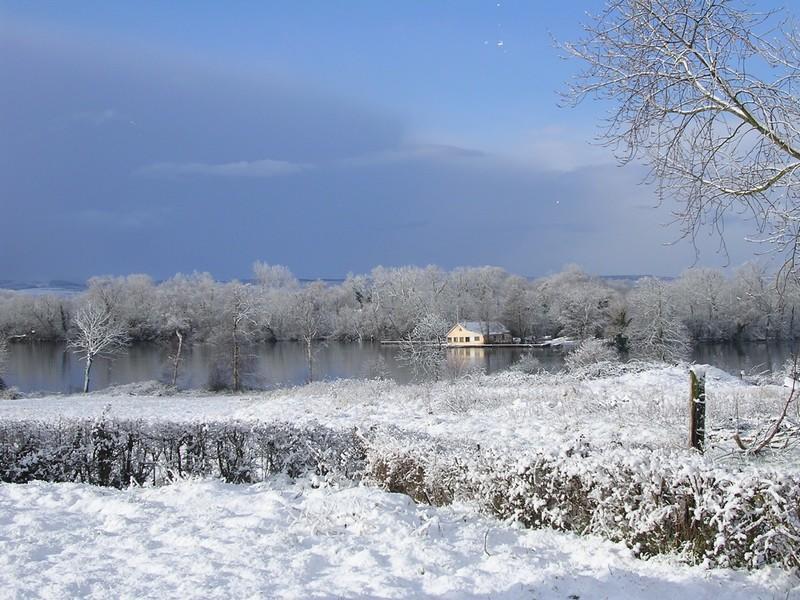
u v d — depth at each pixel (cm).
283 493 858
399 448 939
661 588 582
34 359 6856
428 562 617
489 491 815
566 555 672
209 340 7538
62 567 568
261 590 526
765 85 891
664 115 934
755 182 927
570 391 2125
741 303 5778
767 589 577
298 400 2825
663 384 2377
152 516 749
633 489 692
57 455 1041
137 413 3016
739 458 1019
